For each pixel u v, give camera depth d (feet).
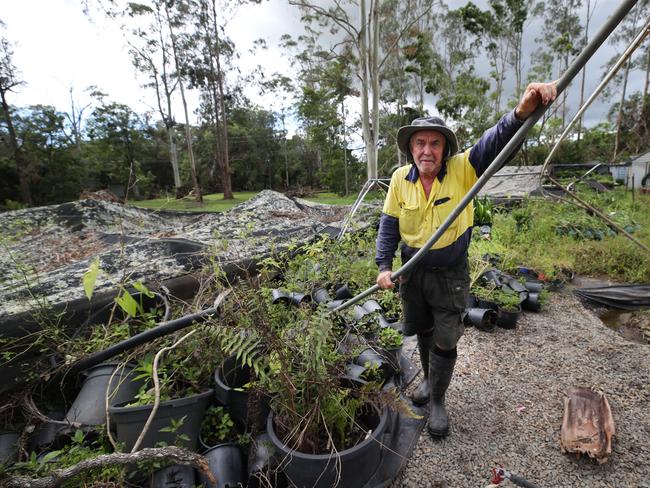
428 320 6.68
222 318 5.70
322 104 91.91
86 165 89.30
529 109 4.29
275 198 25.03
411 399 7.66
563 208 26.02
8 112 69.00
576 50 100.73
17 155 70.64
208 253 9.25
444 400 6.89
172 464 5.36
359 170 100.17
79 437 5.24
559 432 6.52
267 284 8.90
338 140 102.73
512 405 7.32
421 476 5.75
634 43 7.16
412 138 5.73
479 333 10.58
